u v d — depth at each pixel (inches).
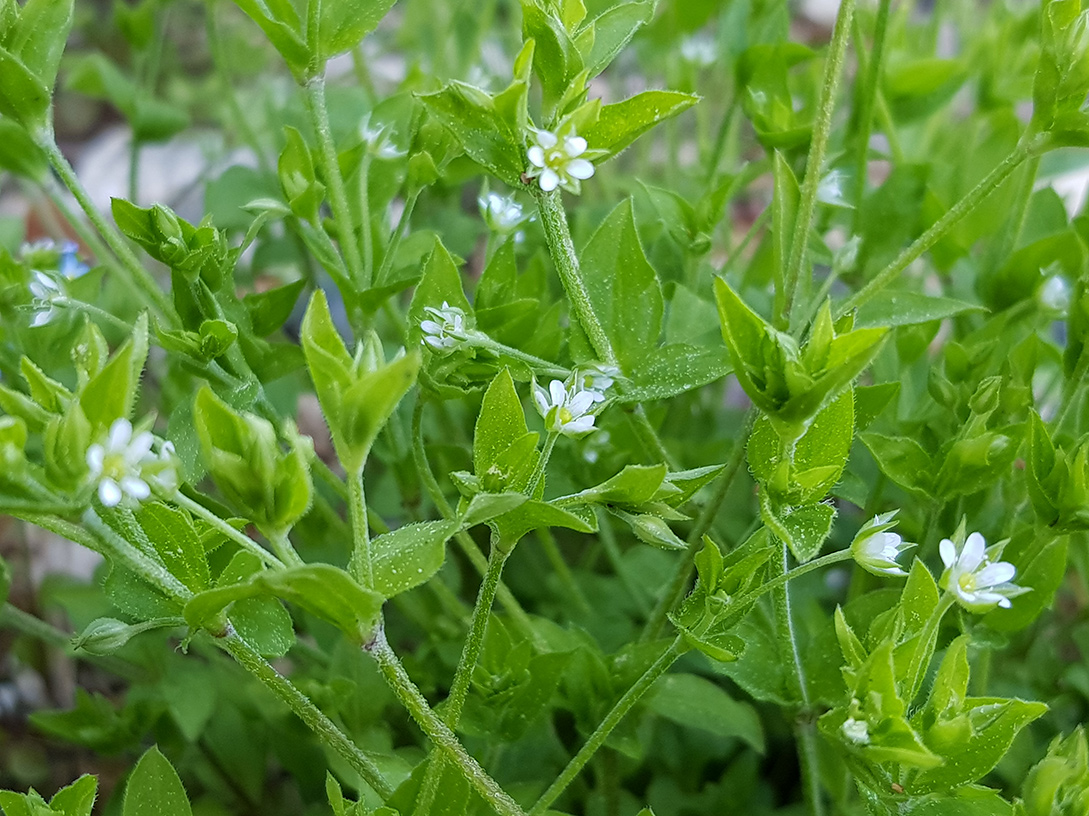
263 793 5.4
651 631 4.0
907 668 2.9
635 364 3.8
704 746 5.1
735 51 5.5
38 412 2.6
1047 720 4.7
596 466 4.7
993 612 3.8
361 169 4.3
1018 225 4.9
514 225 4.2
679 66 6.7
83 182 9.1
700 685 4.0
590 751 3.3
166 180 9.1
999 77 5.8
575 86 3.2
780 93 5.3
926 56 6.2
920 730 2.8
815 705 3.6
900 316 3.9
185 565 3.1
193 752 5.2
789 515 3.1
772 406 2.7
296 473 2.4
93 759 6.1
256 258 6.2
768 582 3.0
